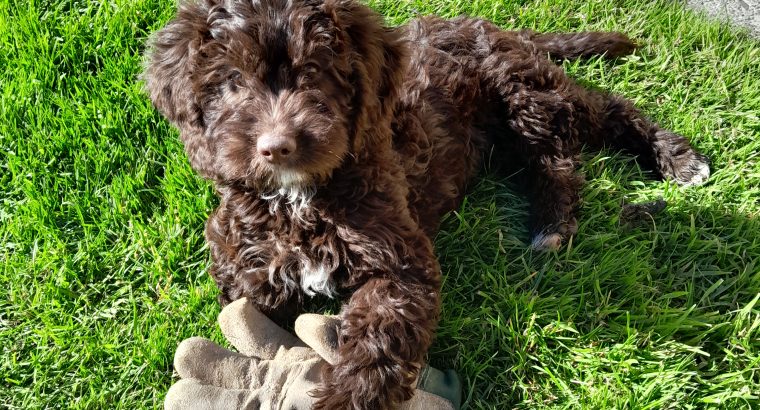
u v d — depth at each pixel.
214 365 0.48
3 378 0.56
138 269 0.62
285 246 0.53
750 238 0.64
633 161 0.74
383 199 0.52
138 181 0.67
